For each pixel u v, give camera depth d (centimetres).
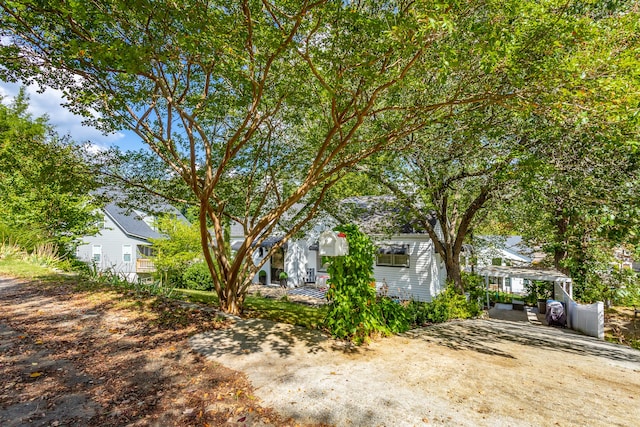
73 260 1527
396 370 463
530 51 479
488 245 1822
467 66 506
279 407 348
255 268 850
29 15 474
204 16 388
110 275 1043
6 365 413
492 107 666
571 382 463
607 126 461
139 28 511
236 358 478
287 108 764
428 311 945
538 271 1443
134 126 684
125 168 820
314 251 2031
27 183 1318
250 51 465
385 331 653
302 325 688
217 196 842
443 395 388
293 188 1022
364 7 542
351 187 1307
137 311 673
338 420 325
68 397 351
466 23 464
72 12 412
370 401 365
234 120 835
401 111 704
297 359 485
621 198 543
